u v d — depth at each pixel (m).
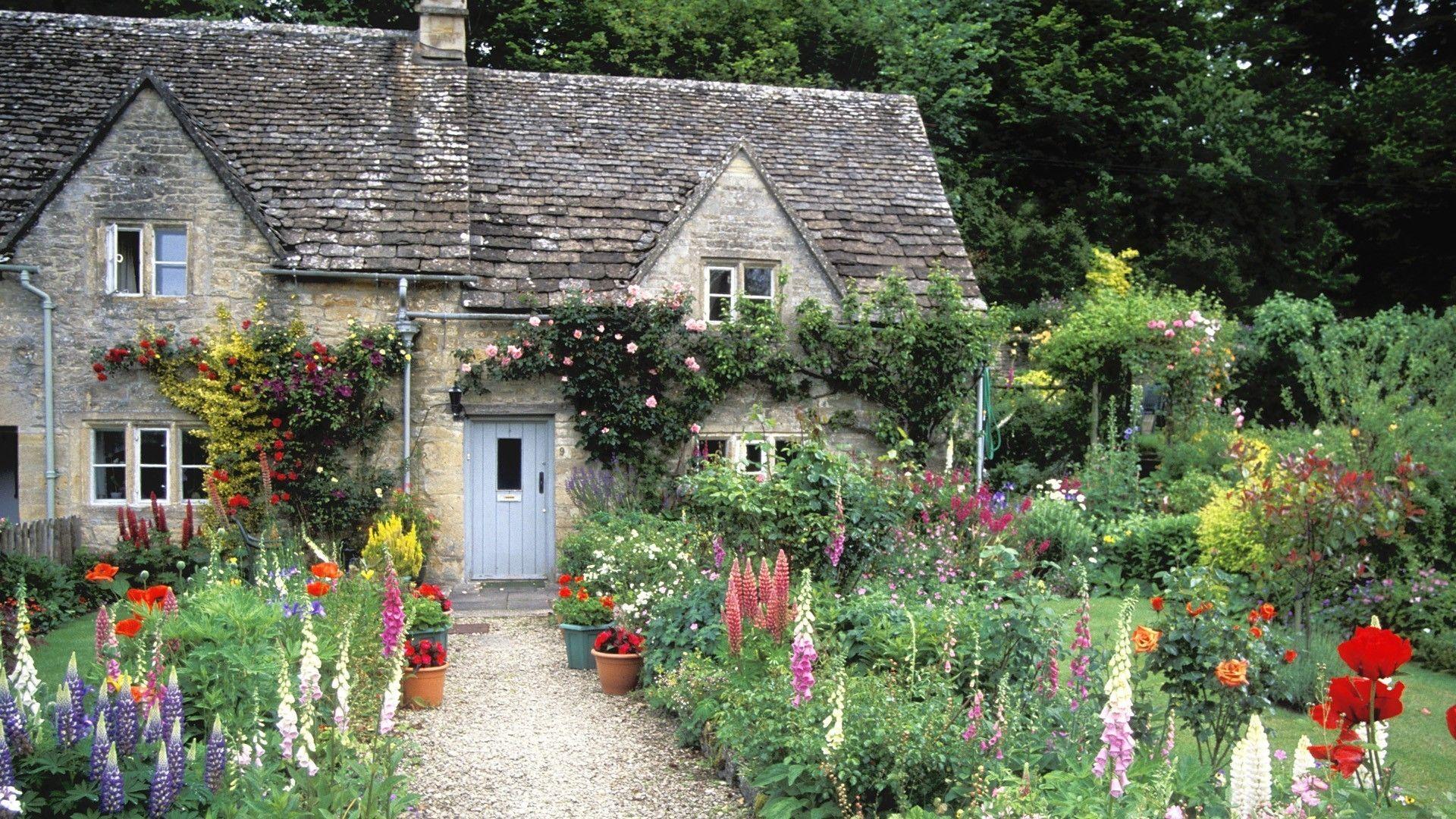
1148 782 4.39
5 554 11.56
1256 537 10.52
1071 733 5.52
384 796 4.68
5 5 22.31
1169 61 28.50
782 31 25.97
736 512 8.79
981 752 5.25
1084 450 18.72
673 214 15.69
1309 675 8.03
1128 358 17.86
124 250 14.02
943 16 27.28
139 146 13.81
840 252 15.81
